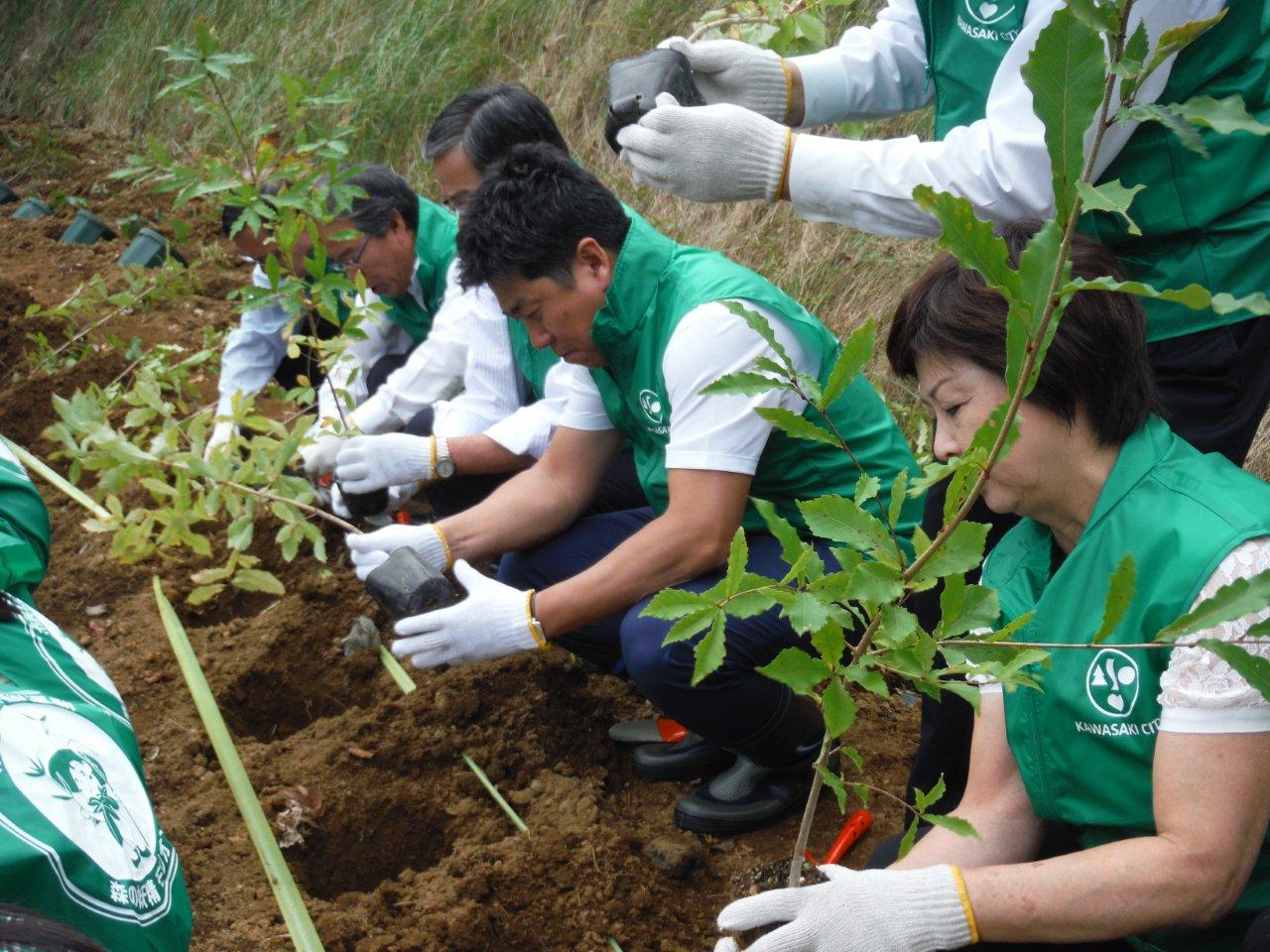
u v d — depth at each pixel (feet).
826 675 4.54
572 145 19.22
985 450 4.11
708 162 8.21
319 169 9.97
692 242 16.22
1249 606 4.06
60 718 5.24
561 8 20.62
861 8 16.85
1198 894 5.15
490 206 8.02
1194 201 7.41
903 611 4.43
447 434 11.11
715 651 4.49
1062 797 5.87
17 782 4.72
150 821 5.33
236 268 20.31
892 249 14.61
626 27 19.36
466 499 11.35
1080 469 5.69
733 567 4.43
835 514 4.47
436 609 8.71
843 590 4.48
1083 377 5.45
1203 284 7.54
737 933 5.41
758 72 9.77
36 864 4.50
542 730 9.57
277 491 10.02
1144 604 5.40
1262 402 7.97
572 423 9.59
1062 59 3.44
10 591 5.86
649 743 9.41
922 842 6.27
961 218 3.67
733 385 4.47
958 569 4.32
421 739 9.49
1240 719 5.07
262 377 13.55
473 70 21.25
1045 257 3.72
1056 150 3.51
